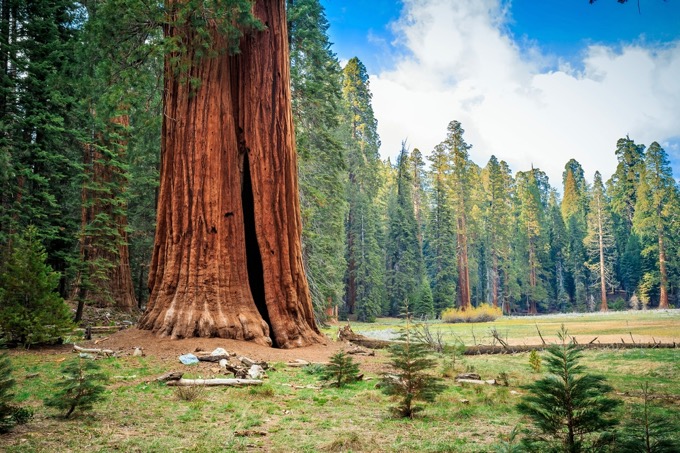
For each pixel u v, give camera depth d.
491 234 83.81
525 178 104.00
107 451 5.80
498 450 5.03
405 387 8.54
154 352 13.83
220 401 9.20
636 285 77.00
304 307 18.80
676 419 7.40
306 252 32.84
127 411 8.11
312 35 31.09
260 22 18.06
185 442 6.36
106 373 11.37
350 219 64.69
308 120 31.81
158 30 17.75
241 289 16.81
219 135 17.25
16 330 15.07
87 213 27.25
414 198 87.44
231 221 17.09
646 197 73.31
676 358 17.14
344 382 11.53
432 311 58.25
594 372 14.71
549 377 5.06
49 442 6.11
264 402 9.27
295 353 15.75
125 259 29.58
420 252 69.06
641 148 87.81
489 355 21.11
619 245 84.62
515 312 86.12
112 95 17.02
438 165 75.12
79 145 26.17
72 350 14.84
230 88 18.67
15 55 22.83
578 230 87.94
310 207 32.50
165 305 16.00
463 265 74.69
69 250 25.84
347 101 74.50
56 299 15.98
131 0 15.52
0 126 20.56
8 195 21.73
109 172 27.19
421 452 6.05
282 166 18.69
